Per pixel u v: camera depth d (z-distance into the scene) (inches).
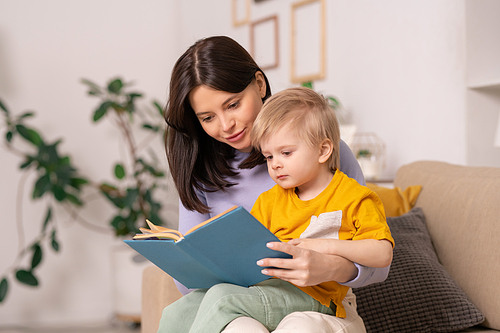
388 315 49.9
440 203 61.0
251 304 35.7
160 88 153.3
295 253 33.0
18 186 132.9
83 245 139.6
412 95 96.3
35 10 137.3
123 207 124.6
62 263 137.1
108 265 142.2
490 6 83.4
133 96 129.1
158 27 154.2
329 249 35.7
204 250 33.0
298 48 122.1
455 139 88.2
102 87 144.6
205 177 49.2
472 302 50.6
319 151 40.0
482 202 53.0
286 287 38.1
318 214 40.0
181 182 48.1
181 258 35.1
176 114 43.8
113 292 125.6
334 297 38.9
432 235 60.7
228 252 33.6
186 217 50.6
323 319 36.3
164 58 154.5
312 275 33.6
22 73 135.3
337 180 40.8
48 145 121.6
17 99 134.3
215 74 40.9
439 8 90.2
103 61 145.3
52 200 136.4
